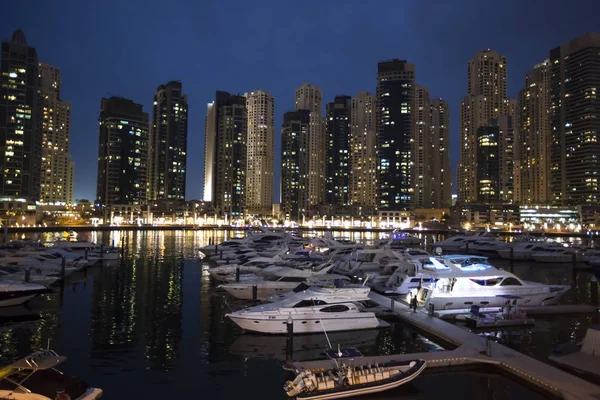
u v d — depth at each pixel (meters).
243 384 21.19
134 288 45.88
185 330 30.00
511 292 35.22
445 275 34.75
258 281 41.47
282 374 22.42
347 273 51.75
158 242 123.25
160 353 25.31
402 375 20.05
